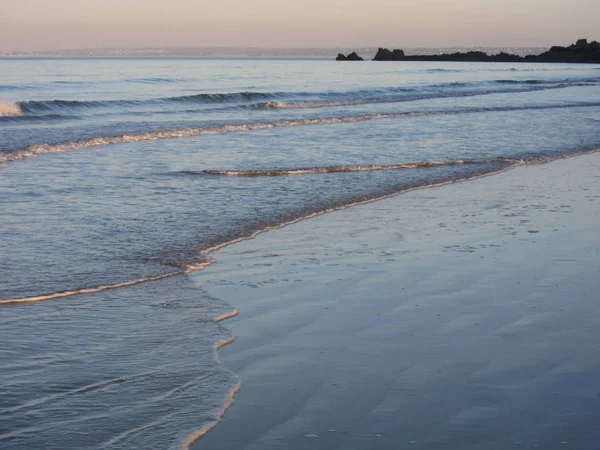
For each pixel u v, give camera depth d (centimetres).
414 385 456
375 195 1129
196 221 918
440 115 2625
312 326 564
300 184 1205
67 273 680
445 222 949
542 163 1511
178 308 598
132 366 478
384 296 640
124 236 830
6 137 1723
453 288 665
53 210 955
